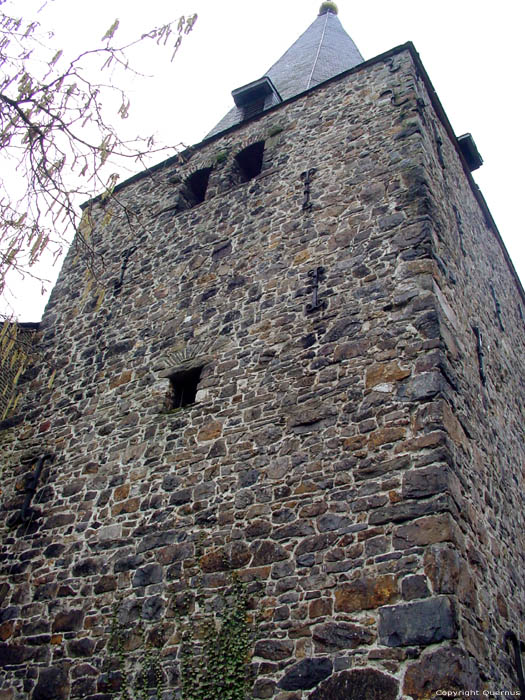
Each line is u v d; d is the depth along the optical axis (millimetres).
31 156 4344
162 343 8391
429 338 6215
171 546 6367
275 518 5941
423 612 4730
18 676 6391
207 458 6785
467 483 5809
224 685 5254
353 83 9859
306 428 6332
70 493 7543
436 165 8648
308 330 7102
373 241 7395
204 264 8961
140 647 5883
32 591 6945
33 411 8883
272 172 9438
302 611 5285
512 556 6566
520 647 5785
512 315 11133
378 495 5508
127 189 11617
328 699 4746
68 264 11094
